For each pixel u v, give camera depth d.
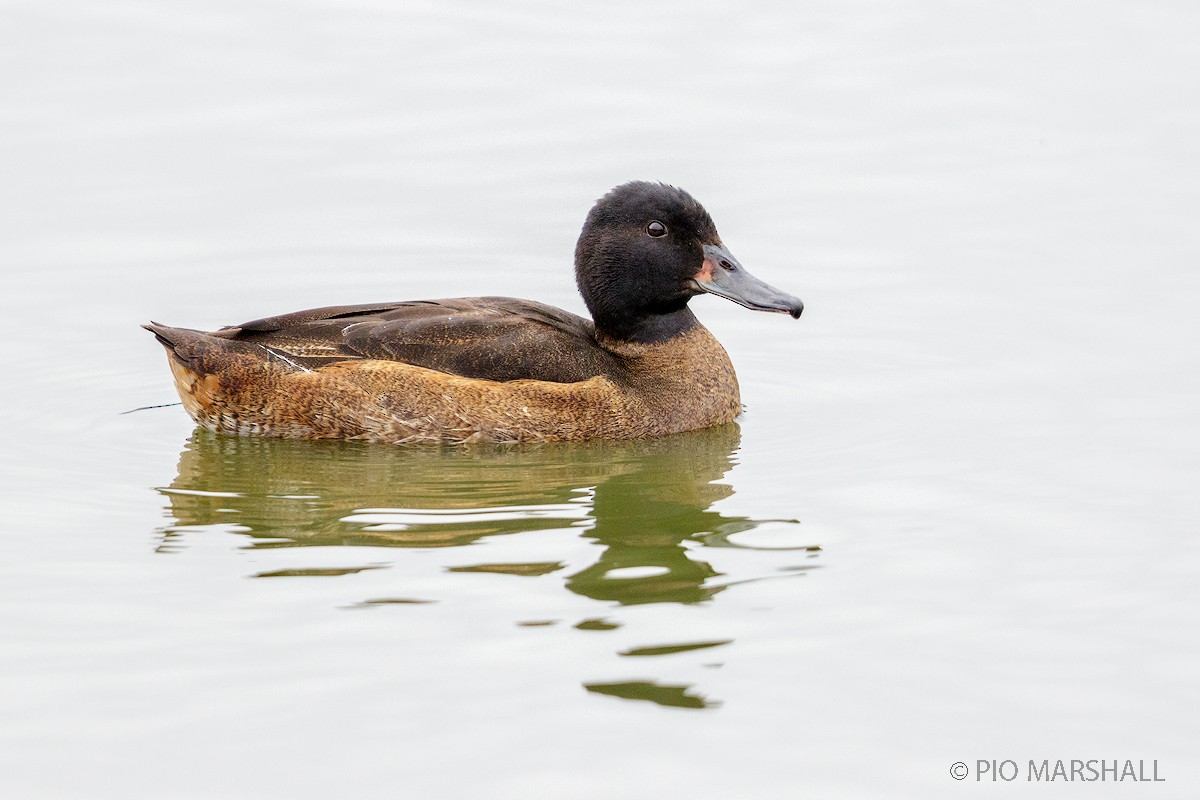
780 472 14.38
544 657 10.63
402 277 19.95
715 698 10.22
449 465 14.66
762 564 12.15
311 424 15.36
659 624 11.09
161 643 10.88
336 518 13.13
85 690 10.32
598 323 16.17
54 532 12.87
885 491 13.78
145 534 12.81
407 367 15.24
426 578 11.81
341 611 11.28
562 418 15.24
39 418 16.14
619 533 12.77
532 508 13.38
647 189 15.87
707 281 15.81
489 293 19.73
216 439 15.59
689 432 15.75
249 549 12.45
